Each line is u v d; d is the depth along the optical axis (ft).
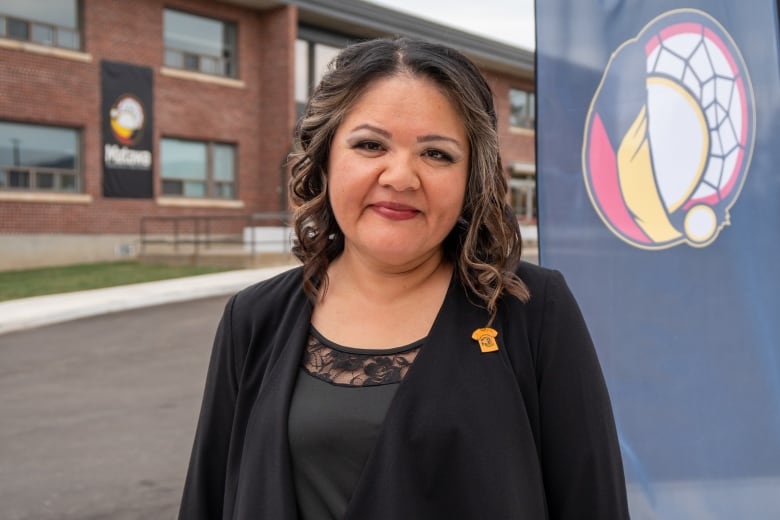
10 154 57.88
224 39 70.54
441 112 4.59
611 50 9.57
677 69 9.12
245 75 71.20
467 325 4.67
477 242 4.99
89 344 30.19
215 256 59.57
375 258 4.79
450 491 4.35
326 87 4.80
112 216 63.16
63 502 14.16
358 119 4.65
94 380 24.06
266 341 5.16
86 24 61.05
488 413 4.40
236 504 4.80
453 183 4.65
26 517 13.51
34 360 27.27
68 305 38.47
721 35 8.78
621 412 9.50
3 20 57.00
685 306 9.08
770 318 8.55
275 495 4.56
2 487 14.90
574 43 9.84
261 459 4.67
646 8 9.29
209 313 37.68
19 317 35.06
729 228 8.79
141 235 64.69
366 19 76.69
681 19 9.04
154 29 65.05
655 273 9.30
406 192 4.60
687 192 9.07
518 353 4.64
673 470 9.14
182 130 67.15
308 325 4.95
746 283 8.70
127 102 63.41
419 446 4.37
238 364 5.21
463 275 4.79
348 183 4.69
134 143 64.08
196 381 23.80
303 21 75.36
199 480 5.26
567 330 4.72
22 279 50.49
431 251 4.91
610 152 9.60
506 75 96.48
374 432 4.50
